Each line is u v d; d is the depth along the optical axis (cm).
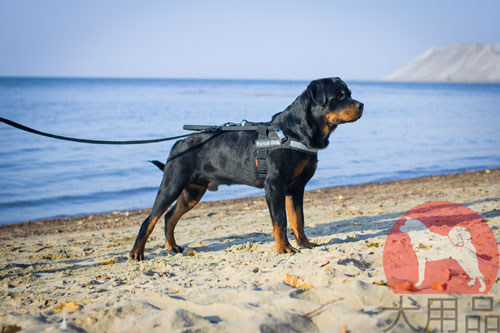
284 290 353
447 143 2209
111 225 905
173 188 546
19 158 1620
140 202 1134
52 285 452
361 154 1880
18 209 1059
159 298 344
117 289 409
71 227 902
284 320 282
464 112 4169
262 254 518
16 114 2997
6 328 299
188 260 524
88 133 2152
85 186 1270
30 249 682
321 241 580
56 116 2909
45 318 318
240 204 1077
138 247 555
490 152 1953
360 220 763
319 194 1162
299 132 505
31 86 9831
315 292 332
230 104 4397
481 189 1072
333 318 283
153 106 3988
